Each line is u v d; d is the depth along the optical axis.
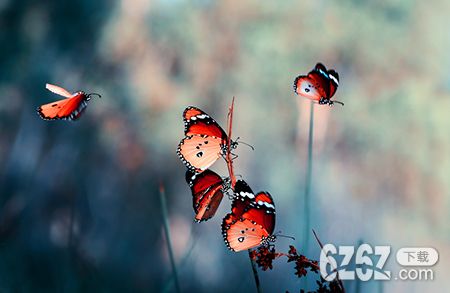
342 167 6.56
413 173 6.64
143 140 6.05
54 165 5.71
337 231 6.20
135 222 5.45
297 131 6.48
